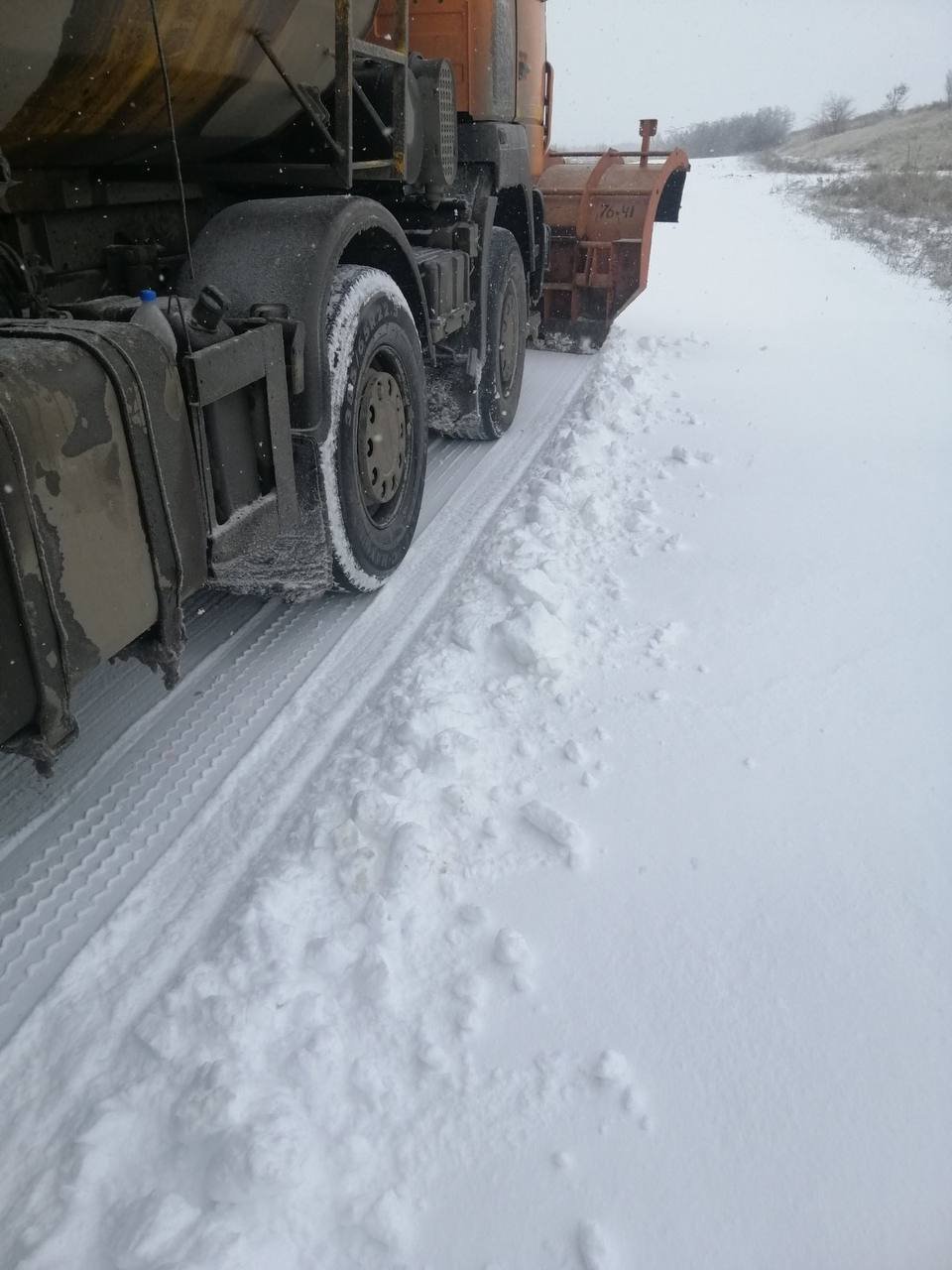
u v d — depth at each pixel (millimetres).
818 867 2242
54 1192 1559
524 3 5254
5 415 1648
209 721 2854
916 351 7551
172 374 2176
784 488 4566
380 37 3906
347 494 3207
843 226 18062
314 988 1923
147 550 2117
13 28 2055
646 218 6992
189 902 2184
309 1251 1483
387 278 3393
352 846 2254
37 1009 1899
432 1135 1648
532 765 2598
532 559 3711
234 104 2945
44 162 2678
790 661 3088
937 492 4504
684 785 2514
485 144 4812
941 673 3021
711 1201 1556
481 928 2061
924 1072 1758
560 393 6598
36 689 1790
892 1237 1506
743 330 8500
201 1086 1688
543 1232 1513
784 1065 1772
